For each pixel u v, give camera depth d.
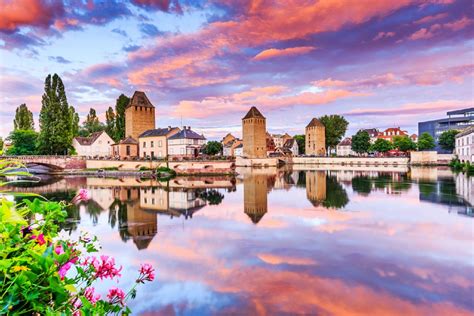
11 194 3.02
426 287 10.37
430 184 39.53
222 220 21.03
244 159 99.12
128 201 30.17
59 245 3.07
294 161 118.81
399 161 99.19
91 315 2.88
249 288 10.45
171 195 34.66
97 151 95.00
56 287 2.40
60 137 74.12
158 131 83.19
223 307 9.22
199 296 9.89
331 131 129.88
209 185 45.31
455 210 22.88
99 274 3.34
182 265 12.50
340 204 26.58
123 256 13.57
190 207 26.56
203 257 13.45
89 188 41.66
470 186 36.50
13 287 2.29
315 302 9.50
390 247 14.49
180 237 16.66
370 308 9.13
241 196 33.25
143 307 9.20
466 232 16.77
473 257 13.04
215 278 11.23
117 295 3.63
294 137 160.50
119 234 17.33
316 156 116.50
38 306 2.38
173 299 9.70
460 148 75.88
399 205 25.38
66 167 69.81
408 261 12.71
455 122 118.44
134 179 56.25
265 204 27.61
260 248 14.64
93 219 21.58
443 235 16.28
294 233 17.27
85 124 129.25
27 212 3.24
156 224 19.84
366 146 122.12
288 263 12.68
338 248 14.51
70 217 22.30
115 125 101.00
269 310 9.06
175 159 67.06
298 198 30.86
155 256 13.57
